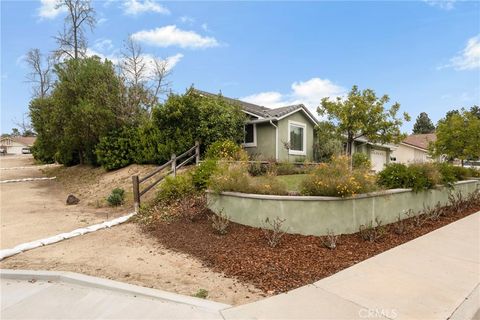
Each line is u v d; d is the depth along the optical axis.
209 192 7.69
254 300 3.77
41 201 11.40
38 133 21.95
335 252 5.53
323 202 6.32
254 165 11.82
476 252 5.76
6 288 4.15
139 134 14.74
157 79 22.02
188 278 4.41
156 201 8.93
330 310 3.54
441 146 19.88
